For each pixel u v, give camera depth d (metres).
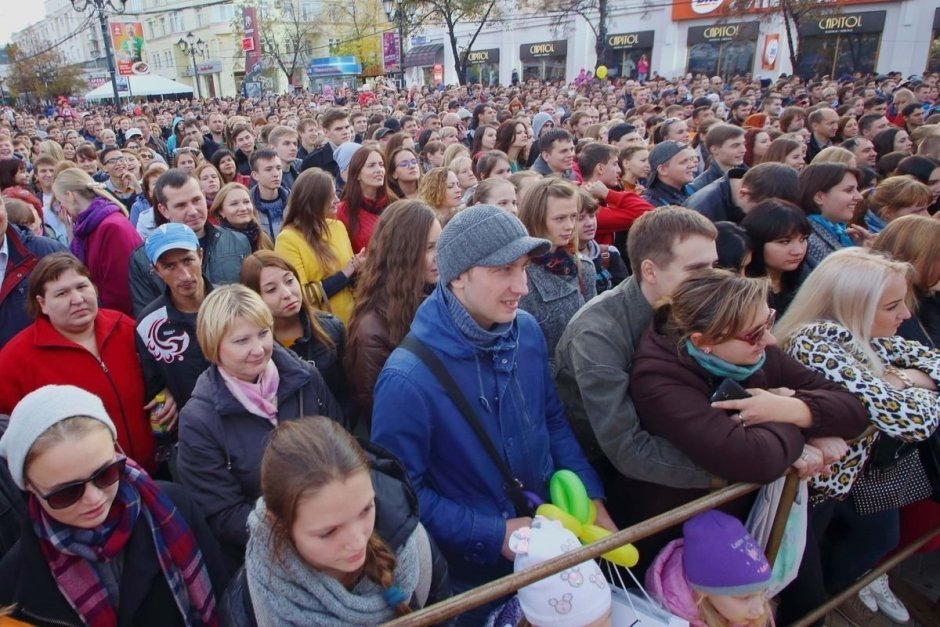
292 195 3.36
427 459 1.79
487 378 1.80
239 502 1.96
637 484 1.91
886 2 24.19
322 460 1.22
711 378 1.72
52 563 1.46
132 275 3.24
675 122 6.43
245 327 1.96
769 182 3.35
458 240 1.71
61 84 44.72
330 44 44.00
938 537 2.41
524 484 1.86
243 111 19.03
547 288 2.61
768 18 22.12
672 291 1.81
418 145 8.49
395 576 1.38
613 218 4.20
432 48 40.00
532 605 1.41
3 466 1.79
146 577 1.54
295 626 1.28
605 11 26.08
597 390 1.84
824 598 2.10
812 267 3.15
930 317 2.60
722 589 1.57
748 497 1.85
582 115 8.99
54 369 2.35
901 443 2.08
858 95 12.58
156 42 60.69
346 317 3.38
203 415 1.97
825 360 1.90
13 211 3.83
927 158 4.37
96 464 1.41
